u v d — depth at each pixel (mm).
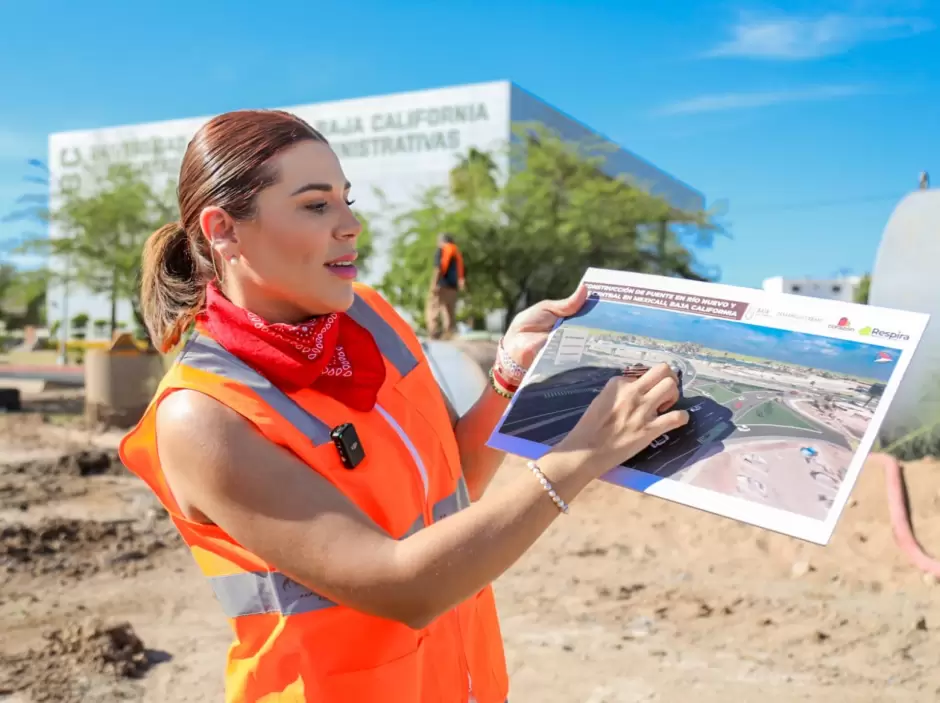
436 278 13039
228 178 1390
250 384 1364
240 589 1420
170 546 6539
